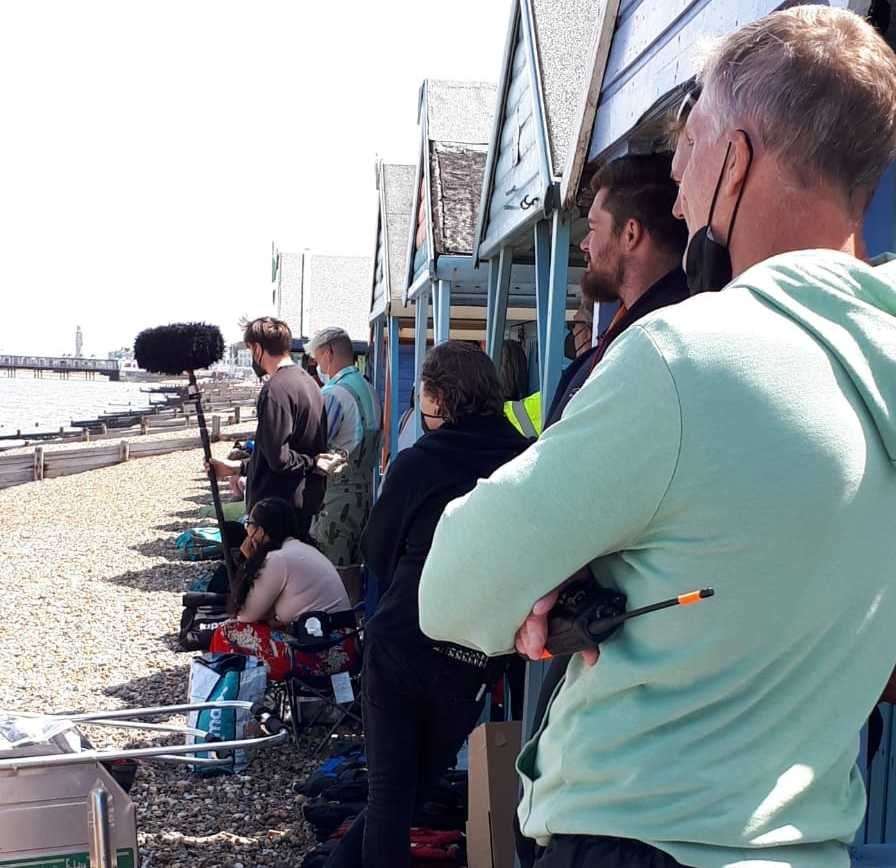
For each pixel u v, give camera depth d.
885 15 1.45
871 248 1.84
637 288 2.15
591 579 1.16
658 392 1.02
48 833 2.49
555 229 3.08
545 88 3.20
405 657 2.70
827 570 1.02
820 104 1.07
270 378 5.72
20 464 16.02
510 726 2.88
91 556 9.53
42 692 5.43
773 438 1.00
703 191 1.19
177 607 7.41
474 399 2.86
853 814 1.13
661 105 2.21
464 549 1.15
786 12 1.15
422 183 6.27
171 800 4.04
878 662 1.10
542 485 1.08
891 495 1.06
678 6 2.11
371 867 2.67
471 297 6.54
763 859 1.03
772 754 1.04
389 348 8.71
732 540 1.01
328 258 17.44
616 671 1.10
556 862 1.15
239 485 6.95
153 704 5.21
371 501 6.68
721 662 1.05
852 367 1.04
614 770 1.09
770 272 1.08
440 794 3.39
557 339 3.11
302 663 4.44
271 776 4.28
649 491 1.03
